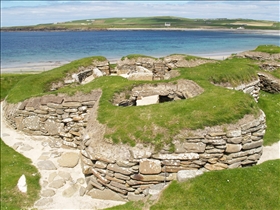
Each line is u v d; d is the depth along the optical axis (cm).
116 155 854
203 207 720
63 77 1781
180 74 1503
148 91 1334
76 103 1236
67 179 1016
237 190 754
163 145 843
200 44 7919
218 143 854
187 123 884
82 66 1925
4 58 5659
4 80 2250
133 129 897
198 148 846
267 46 2212
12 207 878
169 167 845
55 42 9800
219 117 899
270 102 1511
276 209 716
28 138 1330
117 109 1045
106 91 1247
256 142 905
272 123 1266
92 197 919
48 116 1285
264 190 756
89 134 959
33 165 1109
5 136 1357
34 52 6662
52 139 1300
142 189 855
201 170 836
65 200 909
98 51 6606
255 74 1582
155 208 739
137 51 6388
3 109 1576
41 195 937
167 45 7806
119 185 869
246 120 902
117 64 2109
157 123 899
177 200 746
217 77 1423
